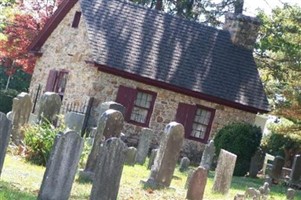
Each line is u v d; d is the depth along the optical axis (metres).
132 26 32.78
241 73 33.53
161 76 31.42
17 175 14.85
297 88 28.11
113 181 12.40
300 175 25.97
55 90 32.03
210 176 23.44
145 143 23.69
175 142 16.78
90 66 30.66
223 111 32.31
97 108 30.33
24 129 19.14
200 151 32.03
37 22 38.09
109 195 12.40
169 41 33.25
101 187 12.27
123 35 32.03
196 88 31.78
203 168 15.96
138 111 31.39
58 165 12.17
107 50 30.83
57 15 32.72
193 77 32.19
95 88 30.33
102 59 30.30
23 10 38.28
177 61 32.50
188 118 31.88
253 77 33.62
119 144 12.37
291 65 30.14
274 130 28.91
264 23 38.06
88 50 30.84
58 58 32.59
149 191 16.00
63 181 12.27
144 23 33.34
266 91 35.22
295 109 28.09
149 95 31.52
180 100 31.84
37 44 33.97
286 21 36.09
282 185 26.45
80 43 31.44
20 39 37.81
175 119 31.78
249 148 29.38
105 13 32.44
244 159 29.33
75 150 12.30
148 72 31.22
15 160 17.30
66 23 32.62
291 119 29.31
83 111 30.09
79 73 31.06
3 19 38.19
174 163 16.84
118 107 22.64
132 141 31.16
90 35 30.89
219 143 29.66
